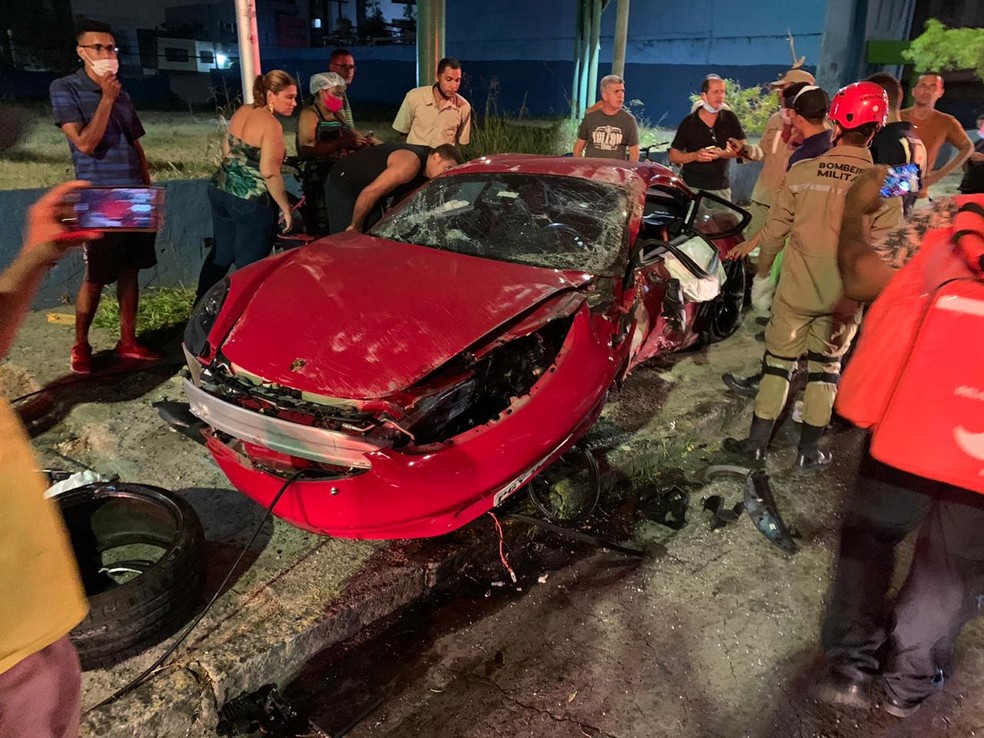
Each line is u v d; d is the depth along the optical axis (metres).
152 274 5.41
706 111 5.91
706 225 4.92
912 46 12.77
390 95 20.84
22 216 4.65
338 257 3.40
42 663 1.46
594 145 6.41
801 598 2.97
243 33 5.43
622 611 2.87
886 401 2.07
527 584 3.01
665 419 4.04
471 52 20.97
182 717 2.22
